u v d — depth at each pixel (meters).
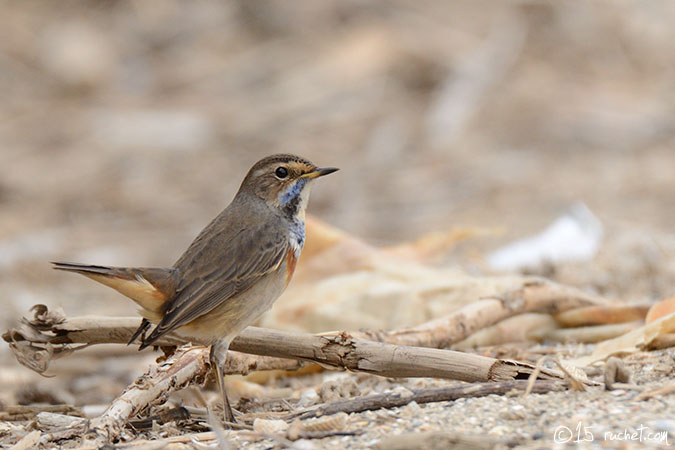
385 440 5.60
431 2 22.73
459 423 5.93
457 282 8.92
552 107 19.36
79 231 16.25
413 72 20.67
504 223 14.57
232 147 19.12
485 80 20.25
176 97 21.12
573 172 17.06
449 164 17.91
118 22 23.41
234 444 6.11
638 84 20.17
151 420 6.87
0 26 22.94
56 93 21.48
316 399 7.49
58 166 18.73
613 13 21.97
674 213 14.15
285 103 20.38
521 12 22.03
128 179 18.20
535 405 6.10
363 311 8.85
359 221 15.85
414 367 6.81
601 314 8.48
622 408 5.93
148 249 15.30
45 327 7.28
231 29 23.02
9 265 14.72
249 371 7.56
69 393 9.01
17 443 6.48
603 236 12.66
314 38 22.30
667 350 7.50
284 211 7.66
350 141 19.02
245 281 7.11
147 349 10.16
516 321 8.52
